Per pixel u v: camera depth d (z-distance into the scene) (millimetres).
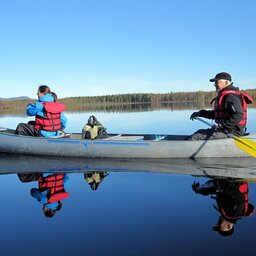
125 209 2580
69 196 2955
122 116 16203
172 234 2100
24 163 4676
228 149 4664
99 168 4223
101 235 2119
